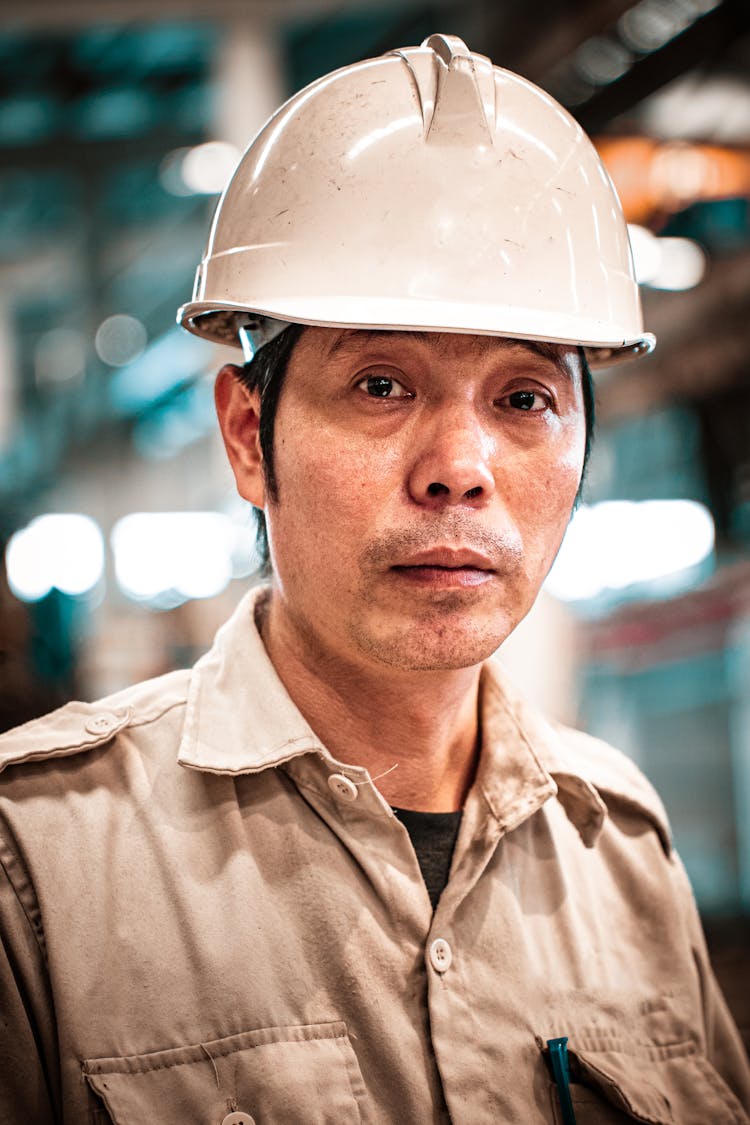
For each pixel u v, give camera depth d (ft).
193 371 41.09
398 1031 3.57
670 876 4.49
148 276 40.98
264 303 3.53
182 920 3.55
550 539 3.71
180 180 34.99
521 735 4.09
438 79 3.58
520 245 3.54
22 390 50.19
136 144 32.32
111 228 38.58
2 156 32.53
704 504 23.29
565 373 3.70
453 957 3.73
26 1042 3.43
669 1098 3.96
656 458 25.91
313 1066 3.46
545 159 3.67
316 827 3.76
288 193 3.58
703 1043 4.31
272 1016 3.50
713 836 27.43
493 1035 3.70
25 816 3.62
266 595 4.37
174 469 51.03
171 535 43.32
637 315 3.96
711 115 18.15
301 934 3.62
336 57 29.37
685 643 27.04
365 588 3.47
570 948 4.03
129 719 3.92
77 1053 3.38
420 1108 3.52
